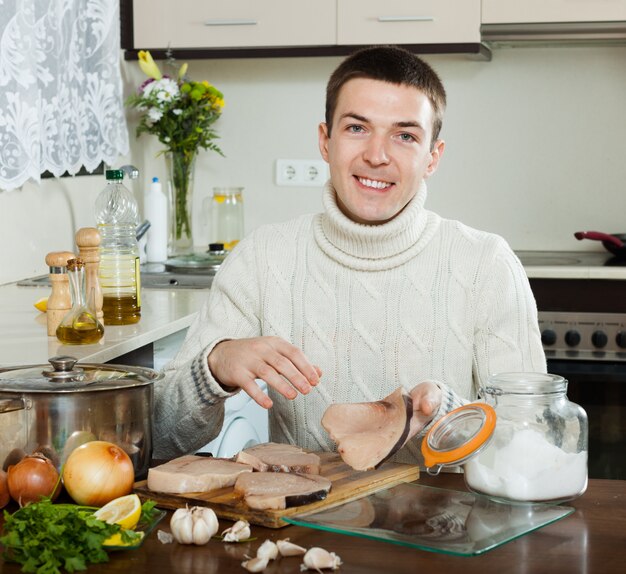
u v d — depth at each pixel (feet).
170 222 11.76
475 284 5.29
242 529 3.39
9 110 7.98
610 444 9.30
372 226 5.25
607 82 10.96
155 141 11.80
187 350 5.37
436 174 11.36
